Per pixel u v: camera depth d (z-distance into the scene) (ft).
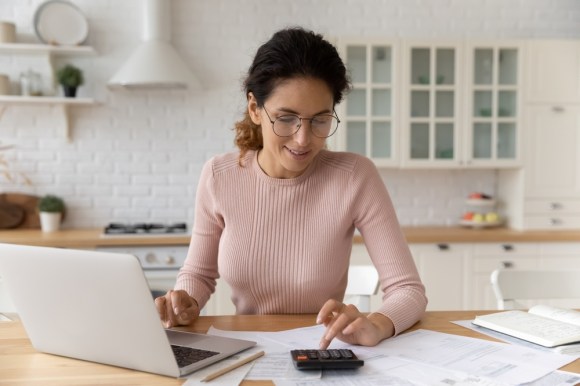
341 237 5.33
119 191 13.12
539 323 4.61
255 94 4.70
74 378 3.61
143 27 12.48
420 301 4.89
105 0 12.81
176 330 4.59
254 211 5.38
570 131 12.90
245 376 3.62
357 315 4.26
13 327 4.84
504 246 12.17
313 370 3.69
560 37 13.71
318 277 5.26
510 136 12.92
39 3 12.67
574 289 6.54
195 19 13.07
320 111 4.53
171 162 13.21
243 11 13.14
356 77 12.52
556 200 12.92
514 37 13.62
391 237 5.25
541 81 12.79
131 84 11.96
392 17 13.41
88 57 12.88
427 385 3.46
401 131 12.62
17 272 3.87
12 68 12.63
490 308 12.20
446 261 12.07
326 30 13.29
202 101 13.20
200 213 5.69
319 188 5.35
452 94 12.73
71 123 12.92
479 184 13.93
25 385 3.50
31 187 12.91
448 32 13.50
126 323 3.60
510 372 3.67
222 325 4.81
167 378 3.59
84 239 11.16
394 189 13.76
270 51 4.54
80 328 3.81
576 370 3.71
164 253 11.37
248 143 5.52
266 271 5.33
